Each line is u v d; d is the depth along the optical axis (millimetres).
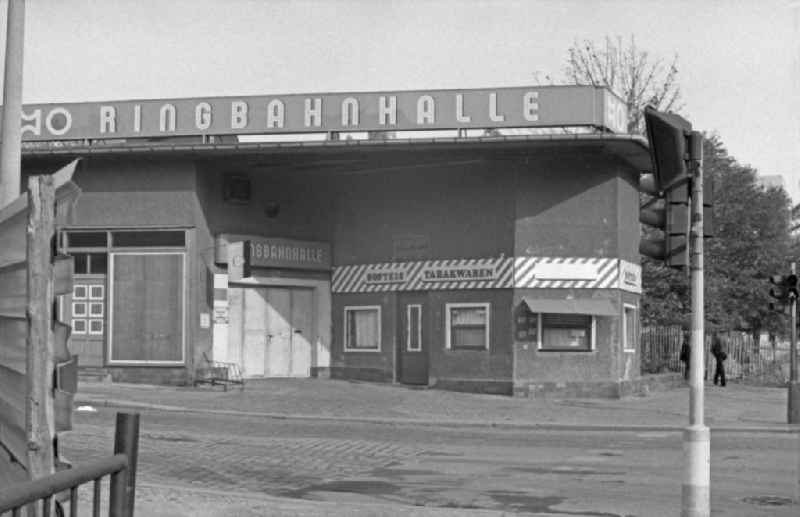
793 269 25219
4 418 5320
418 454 17453
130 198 29031
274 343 30984
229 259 28969
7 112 9984
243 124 28672
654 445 19250
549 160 29031
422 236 30531
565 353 28875
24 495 4355
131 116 29047
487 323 29297
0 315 5383
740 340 44625
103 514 10172
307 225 31531
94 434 18266
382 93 28297
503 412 25047
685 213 11203
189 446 17531
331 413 24062
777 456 17750
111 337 28984
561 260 28891
